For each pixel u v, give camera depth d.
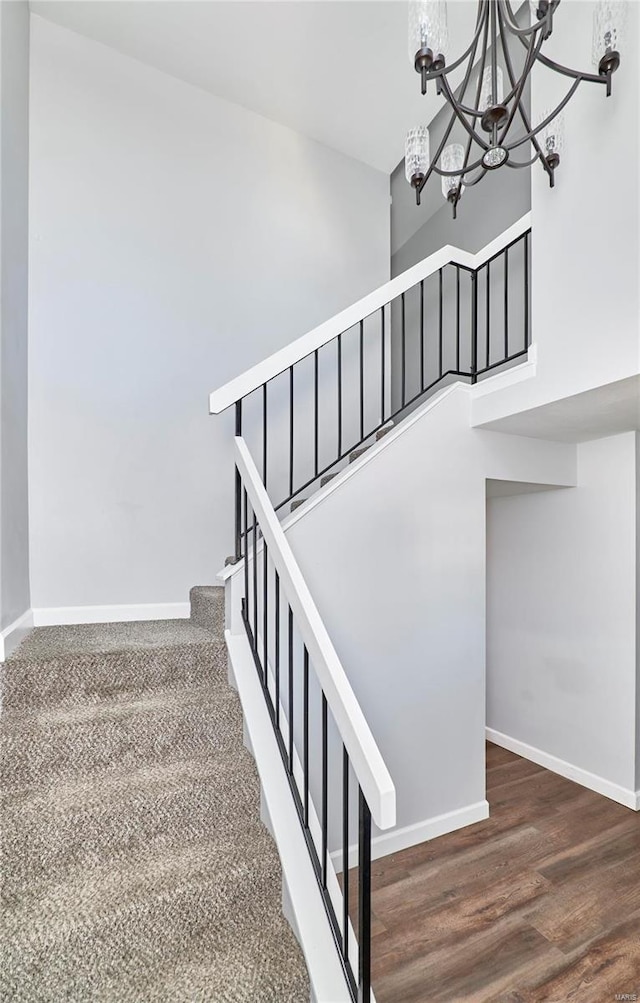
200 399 2.96
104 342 2.72
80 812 1.44
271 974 1.17
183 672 1.94
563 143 1.88
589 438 2.66
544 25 1.23
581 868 2.03
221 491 2.98
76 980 1.15
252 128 3.21
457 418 2.38
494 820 2.38
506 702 3.21
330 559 2.05
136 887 1.31
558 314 1.96
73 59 2.69
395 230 3.97
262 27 2.64
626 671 2.55
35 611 2.52
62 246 2.64
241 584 2.02
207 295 3.01
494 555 3.30
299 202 3.36
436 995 1.48
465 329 3.34
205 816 1.54
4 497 1.97
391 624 2.18
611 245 1.75
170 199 2.93
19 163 2.31
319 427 3.38
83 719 1.64
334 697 1.19
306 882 1.33
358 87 3.04
